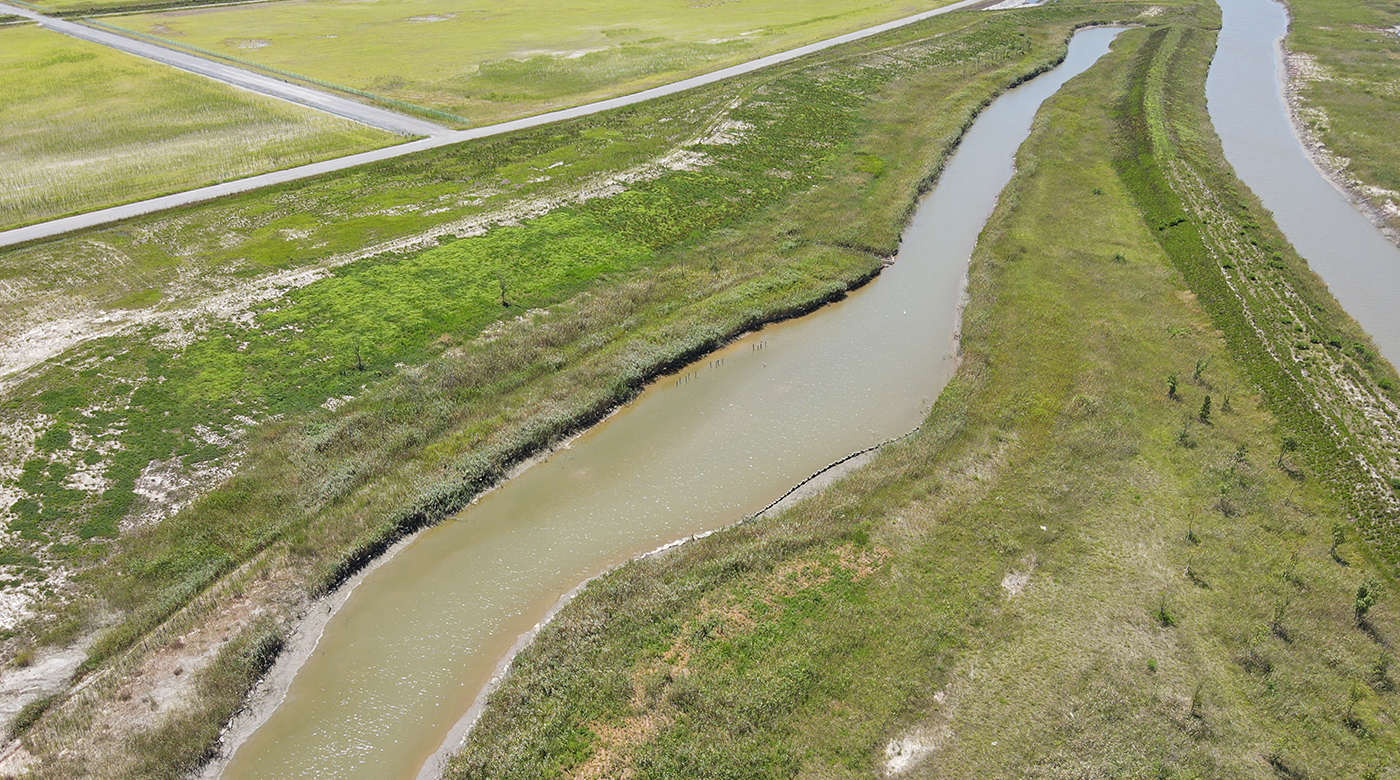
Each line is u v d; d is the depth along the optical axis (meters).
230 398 34.50
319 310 40.53
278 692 23.62
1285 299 41.72
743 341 40.44
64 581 26.34
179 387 34.91
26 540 27.66
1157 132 63.00
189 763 21.53
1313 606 25.41
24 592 25.88
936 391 36.91
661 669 23.64
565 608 25.83
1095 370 36.69
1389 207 52.81
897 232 49.88
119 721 22.36
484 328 39.81
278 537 28.28
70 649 24.38
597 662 23.89
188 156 59.66
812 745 21.59
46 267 43.91
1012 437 32.91
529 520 29.88
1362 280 44.88
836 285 44.03
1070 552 27.53
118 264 44.44
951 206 54.75
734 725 21.95
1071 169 59.47
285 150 60.97
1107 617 25.12
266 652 24.38
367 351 37.72
